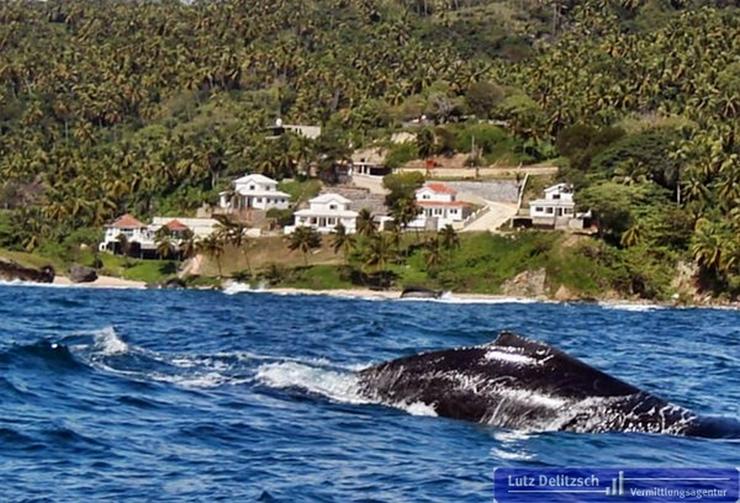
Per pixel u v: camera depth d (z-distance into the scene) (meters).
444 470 45.41
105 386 63.16
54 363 69.69
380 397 59.00
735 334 175.25
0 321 125.88
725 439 51.97
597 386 54.06
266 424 53.66
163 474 43.94
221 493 41.19
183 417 55.09
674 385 80.50
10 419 52.91
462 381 56.00
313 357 85.12
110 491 41.12
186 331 116.81
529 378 54.50
